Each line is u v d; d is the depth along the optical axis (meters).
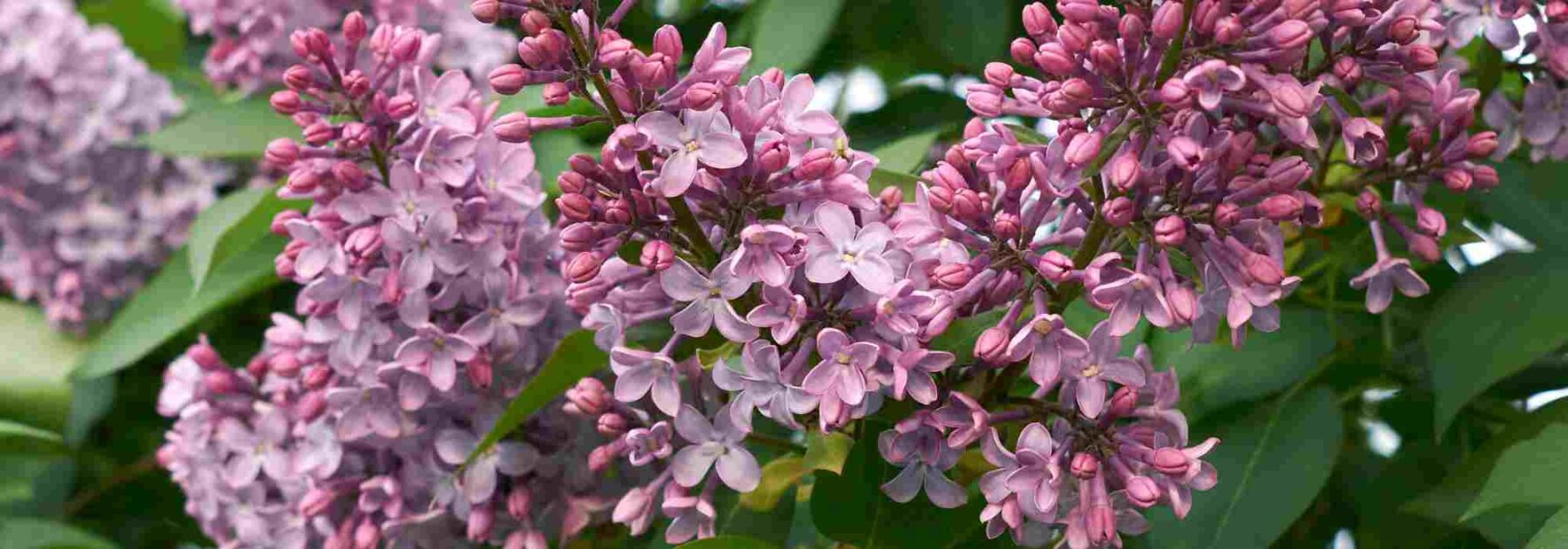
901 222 0.52
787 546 0.59
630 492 0.54
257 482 0.60
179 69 0.77
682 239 0.52
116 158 0.72
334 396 0.57
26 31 0.71
